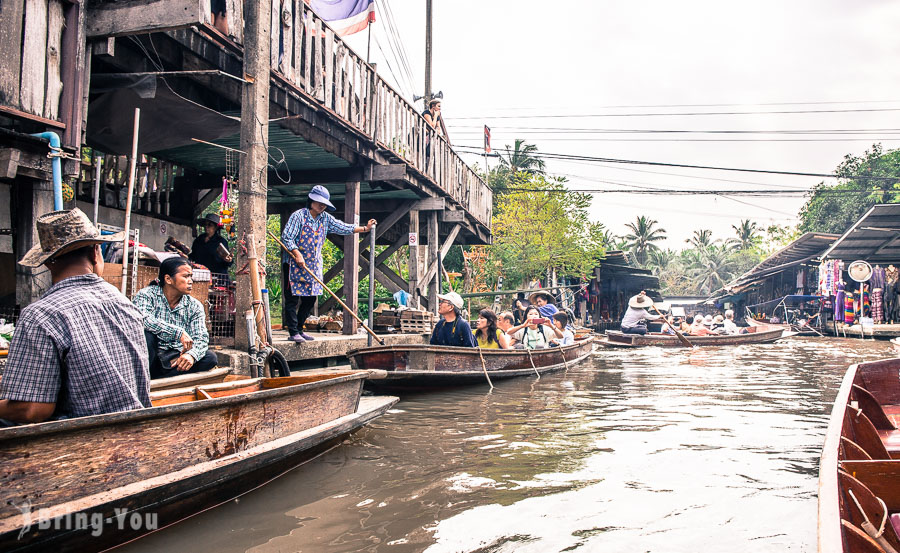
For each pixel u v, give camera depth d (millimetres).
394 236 14789
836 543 1807
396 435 5109
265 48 6051
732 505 3453
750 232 74438
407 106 10242
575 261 24969
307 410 4180
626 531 3070
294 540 2891
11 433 2189
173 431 2961
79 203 7977
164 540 2848
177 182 10109
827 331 26234
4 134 4246
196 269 6188
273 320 14281
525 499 3521
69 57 4820
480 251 26125
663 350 16250
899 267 25516
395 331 10422
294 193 12062
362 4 11984
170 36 5633
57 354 2521
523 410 6371
